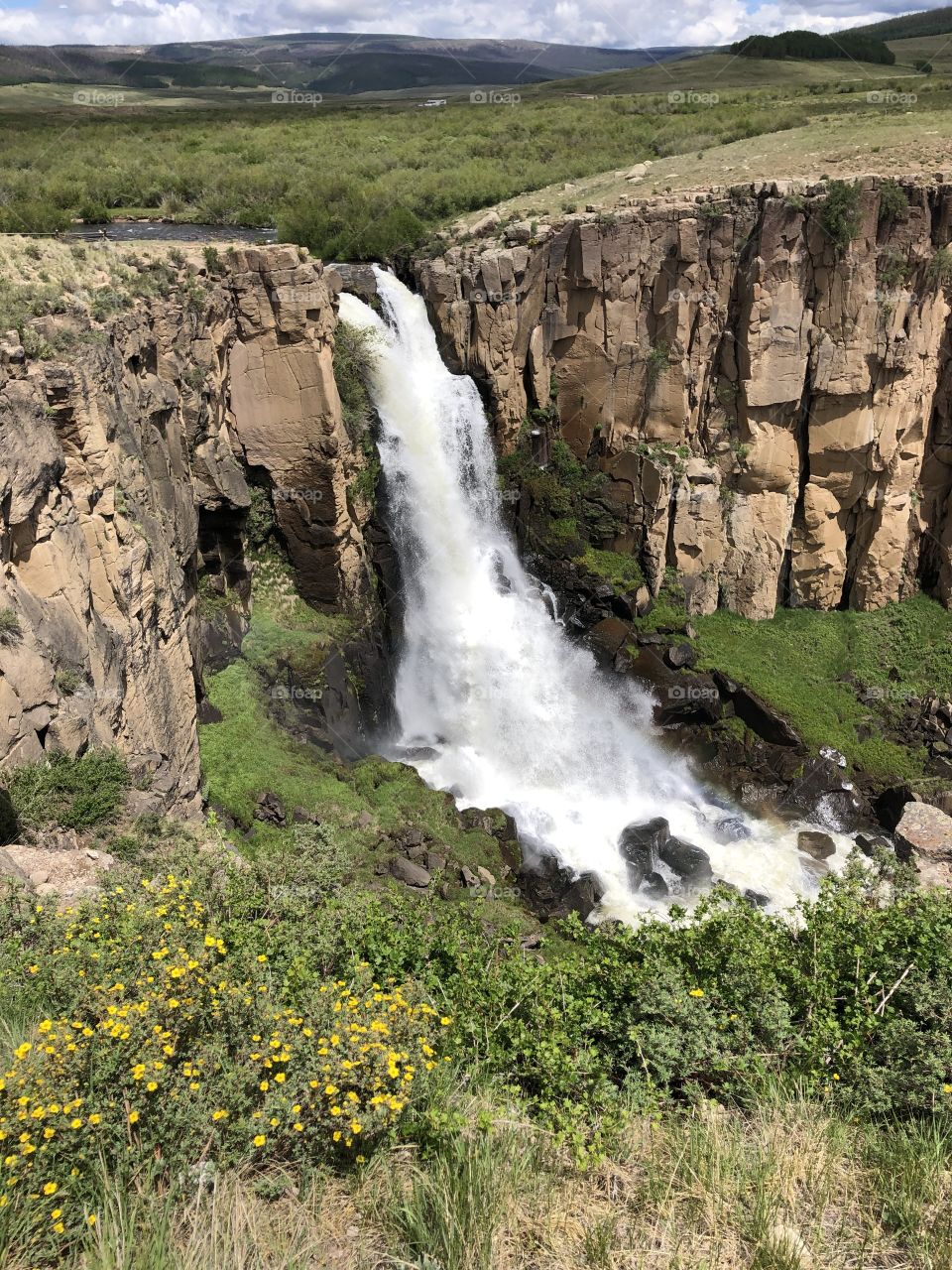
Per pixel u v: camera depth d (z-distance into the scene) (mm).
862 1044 9250
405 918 11852
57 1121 6559
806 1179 7742
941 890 12266
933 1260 6977
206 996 7875
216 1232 6234
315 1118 7324
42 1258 6172
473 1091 8641
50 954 9062
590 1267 6781
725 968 10234
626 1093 8891
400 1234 6820
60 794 13875
